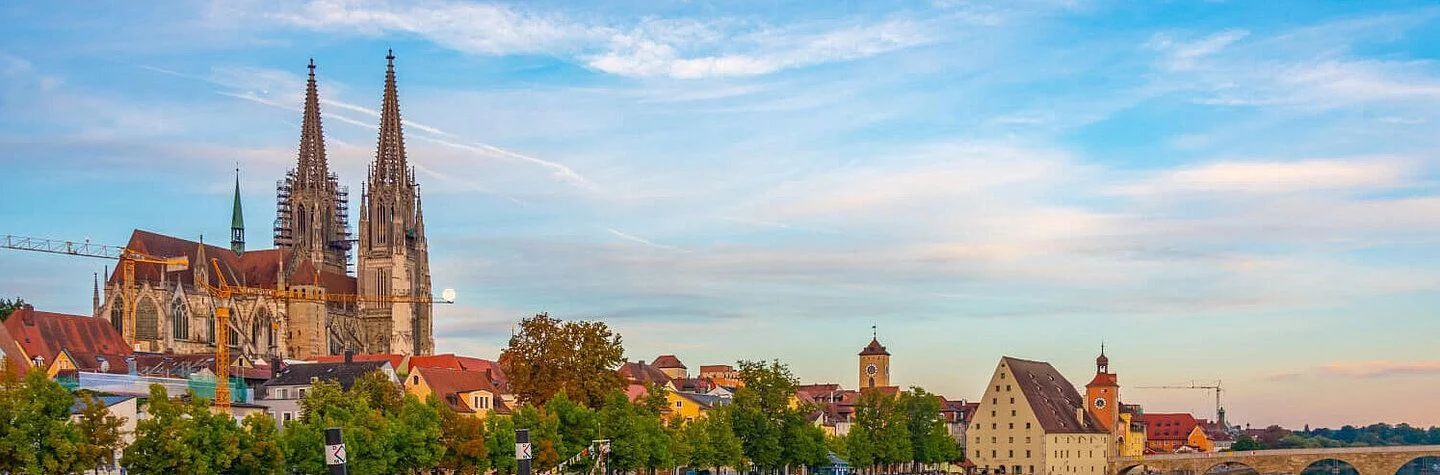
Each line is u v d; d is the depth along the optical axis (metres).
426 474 185.12
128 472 141.38
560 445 186.12
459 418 175.75
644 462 197.25
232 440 143.50
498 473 184.25
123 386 190.88
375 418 162.62
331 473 150.75
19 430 128.25
